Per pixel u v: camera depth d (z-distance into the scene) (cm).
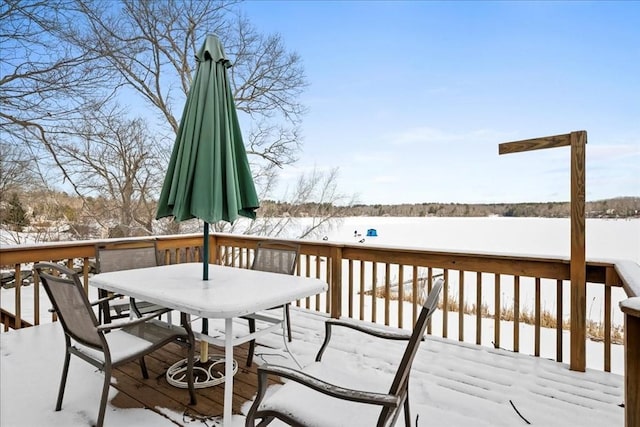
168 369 272
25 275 837
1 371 269
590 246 813
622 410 230
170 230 971
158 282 258
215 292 229
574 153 280
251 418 153
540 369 287
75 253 378
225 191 240
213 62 247
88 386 248
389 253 381
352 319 411
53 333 346
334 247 409
